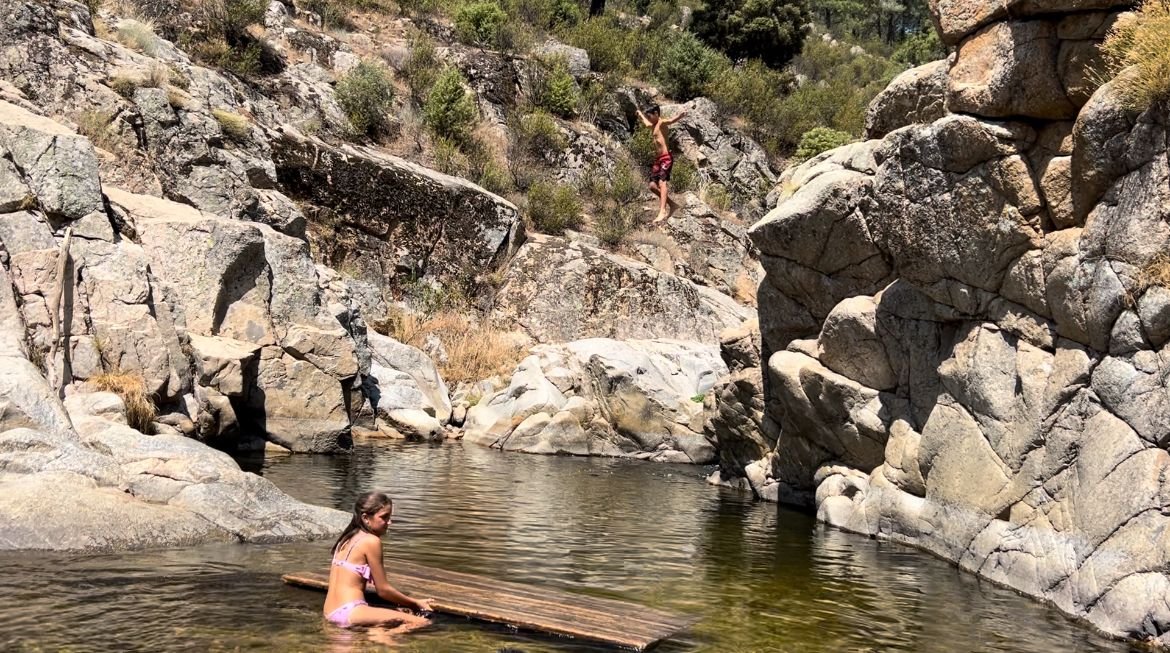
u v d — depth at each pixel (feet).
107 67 65.36
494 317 83.15
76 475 29.68
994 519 30.63
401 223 82.23
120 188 58.90
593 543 33.19
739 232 101.86
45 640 18.81
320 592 23.63
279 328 54.34
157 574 24.29
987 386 31.50
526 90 107.86
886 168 34.96
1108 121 26.61
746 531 37.40
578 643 21.08
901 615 25.36
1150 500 24.52
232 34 88.22
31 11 62.80
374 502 22.24
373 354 67.21
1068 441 27.91
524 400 64.85
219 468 32.27
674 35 134.00
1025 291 30.27
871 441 38.78
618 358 67.00
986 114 30.60
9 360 34.12
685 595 26.45
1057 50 28.73
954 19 32.01
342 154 80.38
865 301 38.50
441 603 23.03
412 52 103.09
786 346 45.06
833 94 126.82
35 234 41.78
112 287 43.60
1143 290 25.64
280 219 66.69
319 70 92.99
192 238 51.47
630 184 102.89
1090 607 25.22
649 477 53.67
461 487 44.16
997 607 26.48
